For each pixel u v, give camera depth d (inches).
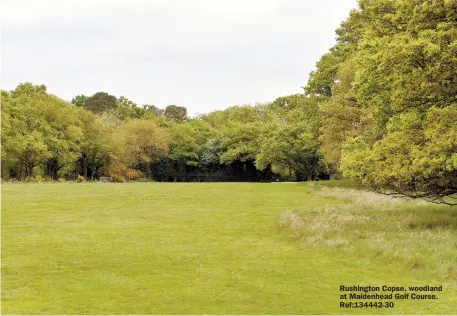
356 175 735.1
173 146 3097.9
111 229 804.0
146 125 2920.8
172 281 477.1
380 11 758.5
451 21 622.5
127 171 2728.8
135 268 530.9
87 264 548.1
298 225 742.5
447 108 628.4
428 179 681.6
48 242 677.9
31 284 466.0
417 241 572.7
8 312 379.9
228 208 1095.0
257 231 783.1
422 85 617.3
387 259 534.6
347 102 1306.6
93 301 413.1
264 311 390.6
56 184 1772.9
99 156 2674.7
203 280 481.7
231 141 2984.7
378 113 834.2
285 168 2910.9
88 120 2603.3
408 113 678.5
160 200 1248.8
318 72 1680.6
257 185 1729.8
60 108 2373.3
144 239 710.5
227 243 680.4
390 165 660.7
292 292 442.3
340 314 384.8
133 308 394.6
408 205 942.4
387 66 654.5
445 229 643.5
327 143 1401.3
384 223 721.0
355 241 614.2
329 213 859.4
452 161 574.9
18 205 1096.8
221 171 3137.3
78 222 887.1
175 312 385.7
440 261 496.4
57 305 401.4
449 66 603.2
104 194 1349.7
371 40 724.7
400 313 384.5
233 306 402.3
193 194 1380.4
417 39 620.7
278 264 545.6
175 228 816.9
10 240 693.9
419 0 660.7
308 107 1728.6
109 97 4372.5
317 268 524.4
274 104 3833.7
